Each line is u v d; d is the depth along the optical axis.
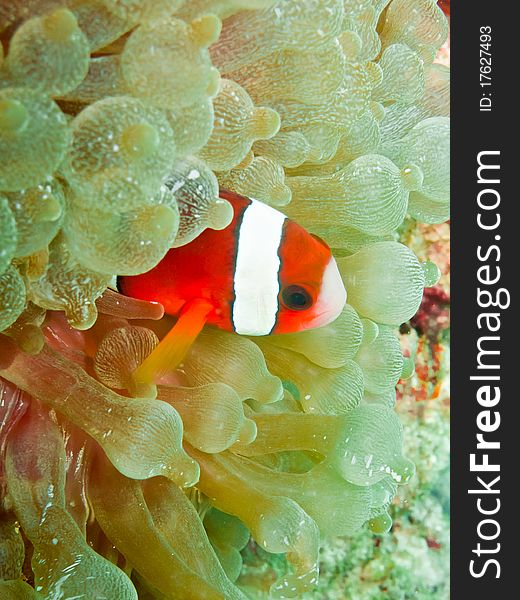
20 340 0.23
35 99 0.19
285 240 0.24
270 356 0.27
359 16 0.27
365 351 0.28
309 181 0.27
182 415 0.24
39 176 0.19
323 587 0.35
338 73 0.25
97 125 0.20
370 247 0.27
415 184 0.26
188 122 0.21
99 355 0.24
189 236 0.23
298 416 0.26
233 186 0.25
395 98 0.29
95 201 0.20
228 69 0.23
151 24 0.20
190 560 0.25
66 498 0.24
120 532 0.24
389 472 0.25
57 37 0.19
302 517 0.25
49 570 0.23
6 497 0.24
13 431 0.24
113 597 0.22
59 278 0.22
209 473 0.25
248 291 0.24
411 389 0.39
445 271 0.39
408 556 0.36
